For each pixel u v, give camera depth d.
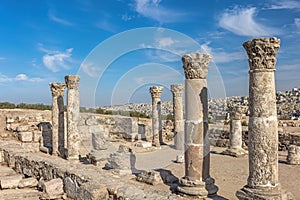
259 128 9.16
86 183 10.06
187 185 10.91
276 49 9.13
